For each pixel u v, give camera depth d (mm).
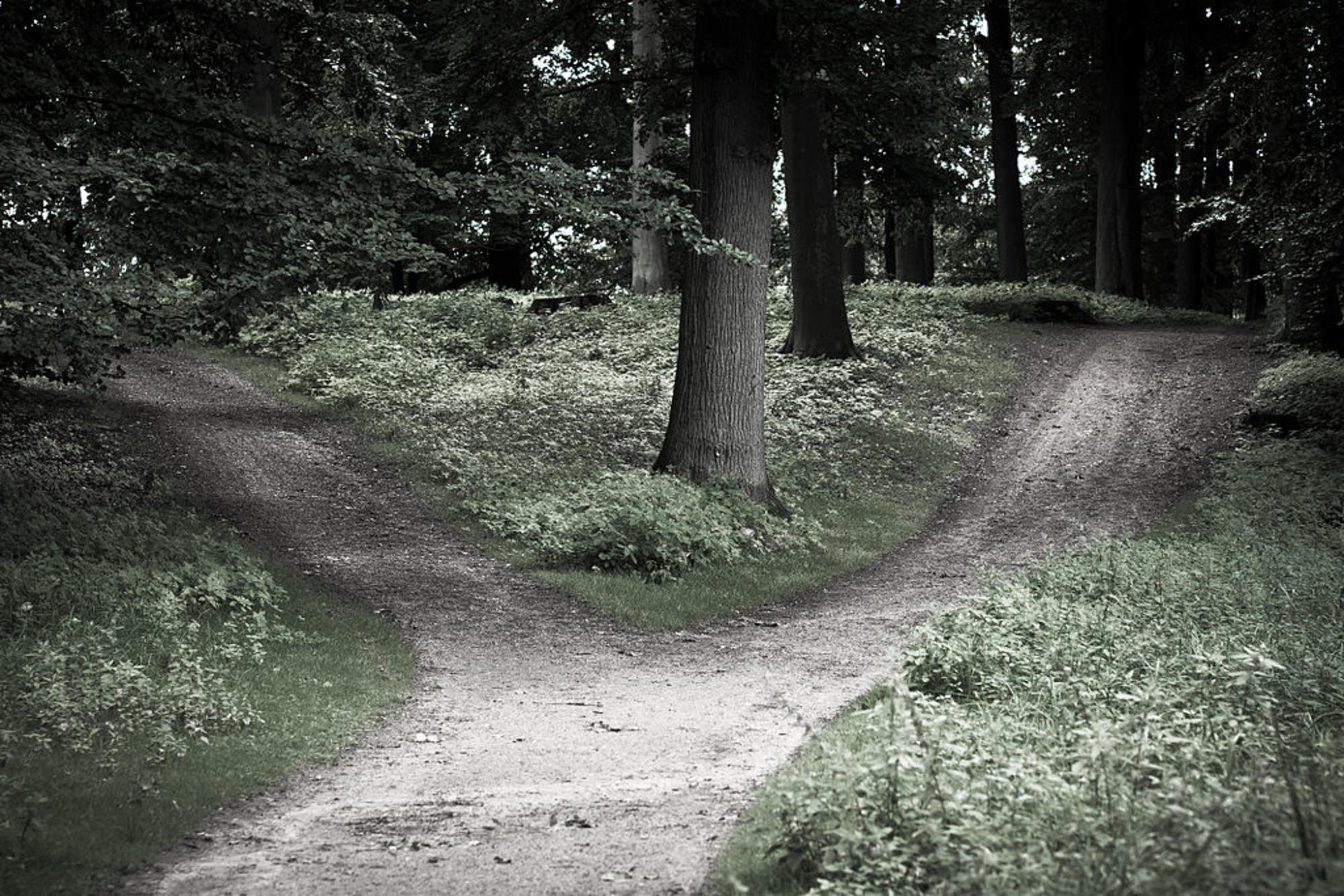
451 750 8938
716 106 19531
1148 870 4410
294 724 9492
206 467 21219
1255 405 26203
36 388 23906
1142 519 21359
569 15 20266
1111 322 37812
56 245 13922
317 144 15148
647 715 9969
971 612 11273
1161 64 44906
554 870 5758
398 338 32281
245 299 15031
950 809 5277
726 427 19891
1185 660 9312
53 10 15734
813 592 16750
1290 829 4762
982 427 27453
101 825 6770
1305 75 21422
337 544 17828
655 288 38688
